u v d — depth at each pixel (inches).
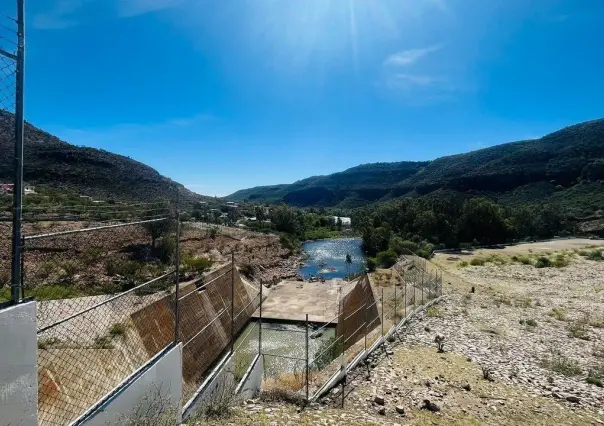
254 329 957.2
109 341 482.9
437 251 2650.1
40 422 308.0
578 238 3319.4
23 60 210.7
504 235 3085.6
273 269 1914.4
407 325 883.4
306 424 359.9
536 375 598.5
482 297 1278.3
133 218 326.6
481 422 418.6
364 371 582.6
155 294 689.0
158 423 272.7
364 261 2256.4
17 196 203.9
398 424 390.3
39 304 499.5
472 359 661.9
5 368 186.4
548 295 1348.4
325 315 1046.4
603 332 885.2
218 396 379.6
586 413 462.6
